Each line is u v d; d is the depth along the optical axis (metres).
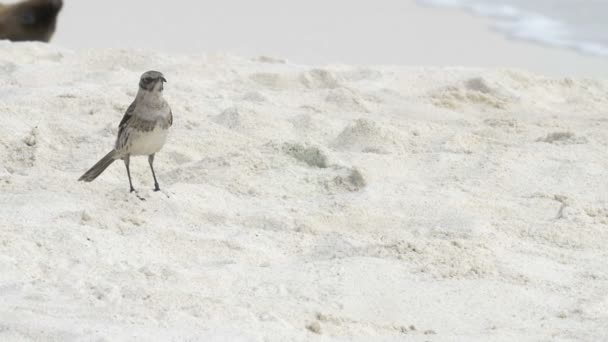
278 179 13.41
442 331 9.20
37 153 14.28
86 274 9.91
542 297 10.00
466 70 21.47
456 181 14.05
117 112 16.64
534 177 14.34
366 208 12.47
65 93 17.50
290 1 32.31
